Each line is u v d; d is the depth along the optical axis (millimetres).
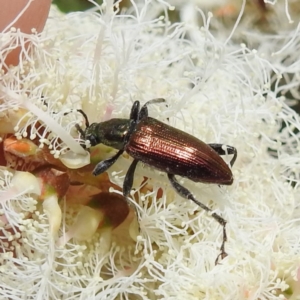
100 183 140
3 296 136
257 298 139
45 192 137
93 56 143
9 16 141
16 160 139
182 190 139
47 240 137
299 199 145
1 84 136
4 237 136
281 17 159
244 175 143
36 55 140
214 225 141
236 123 145
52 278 137
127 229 141
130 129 141
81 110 139
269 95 149
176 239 141
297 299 140
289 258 141
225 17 160
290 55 158
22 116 137
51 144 138
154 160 140
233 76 147
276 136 148
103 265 142
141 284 138
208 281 138
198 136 144
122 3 159
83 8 159
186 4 160
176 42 151
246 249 140
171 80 147
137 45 148
